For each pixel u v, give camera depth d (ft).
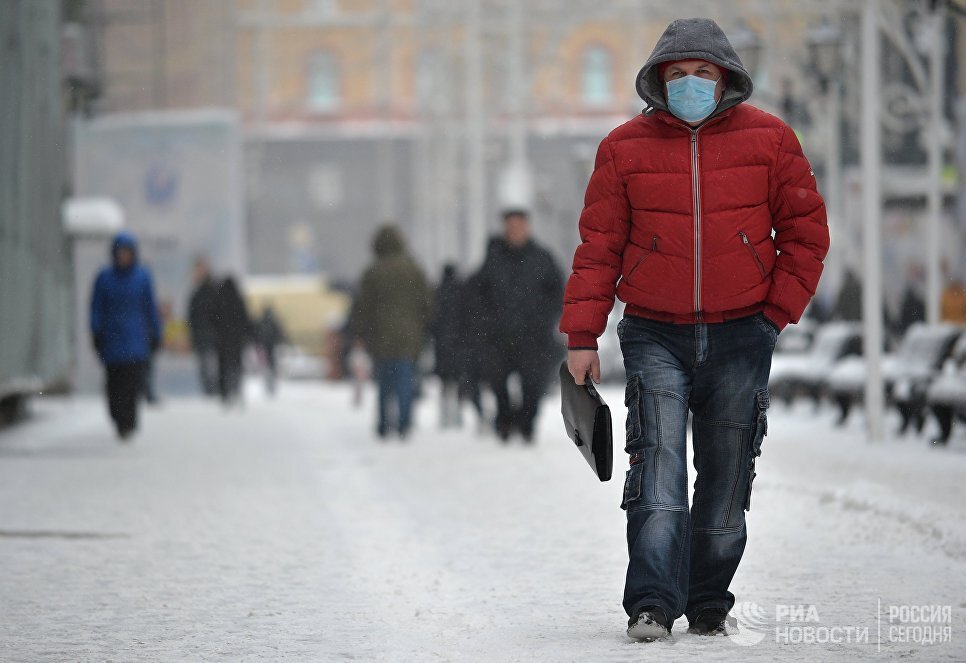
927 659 51.75
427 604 65.31
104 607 65.62
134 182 262.47
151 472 130.93
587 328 55.01
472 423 204.33
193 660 54.03
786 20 277.03
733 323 54.44
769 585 67.41
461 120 495.00
